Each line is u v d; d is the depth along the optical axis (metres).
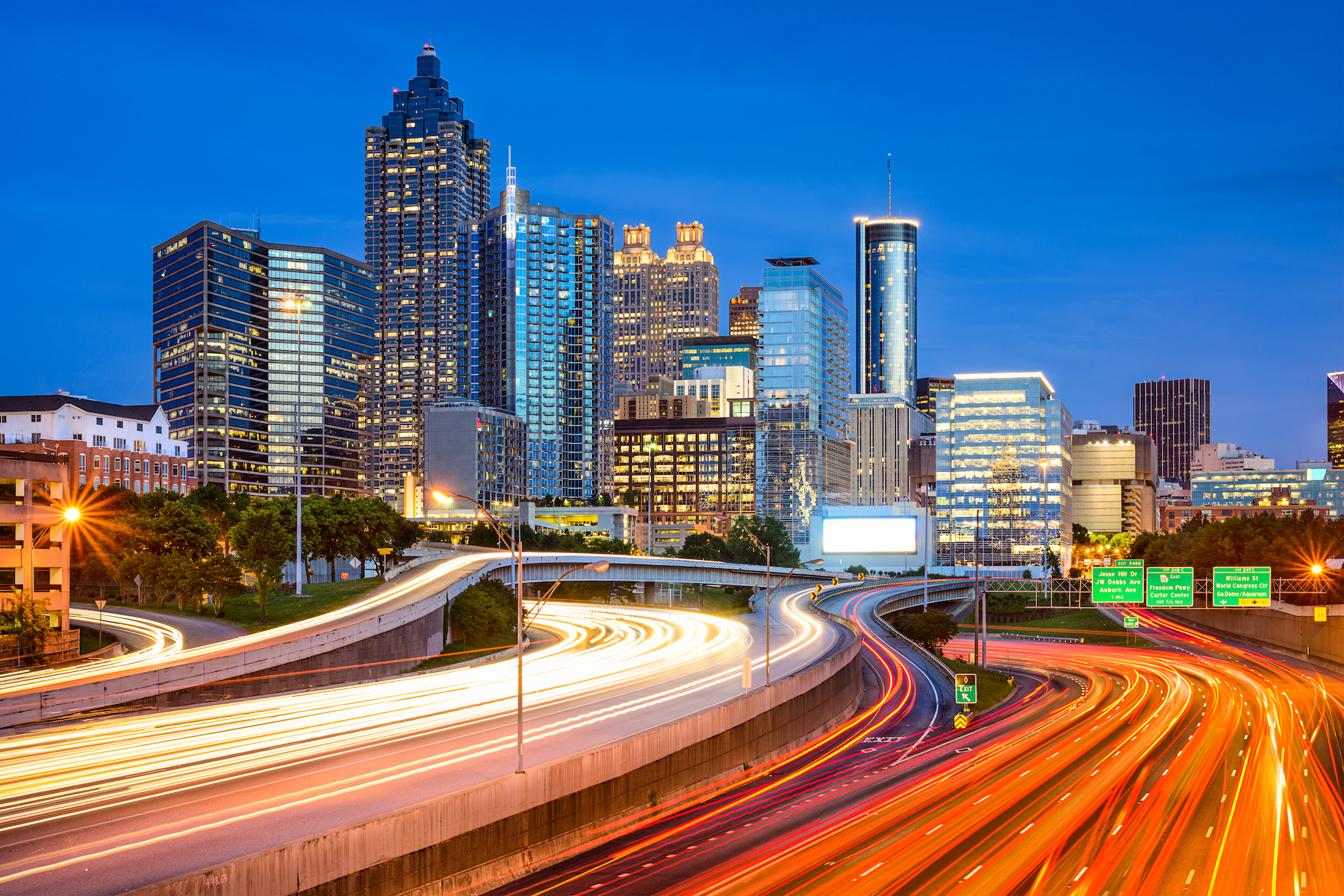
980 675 112.19
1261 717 85.50
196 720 61.94
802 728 74.31
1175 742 73.50
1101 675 117.62
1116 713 88.69
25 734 57.03
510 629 117.81
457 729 58.91
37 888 32.09
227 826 38.66
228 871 32.28
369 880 36.81
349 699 70.88
